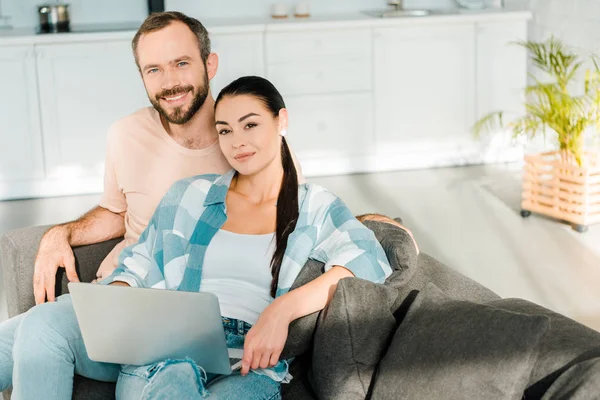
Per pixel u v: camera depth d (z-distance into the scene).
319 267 2.33
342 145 5.88
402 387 1.93
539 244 4.51
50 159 5.54
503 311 1.88
